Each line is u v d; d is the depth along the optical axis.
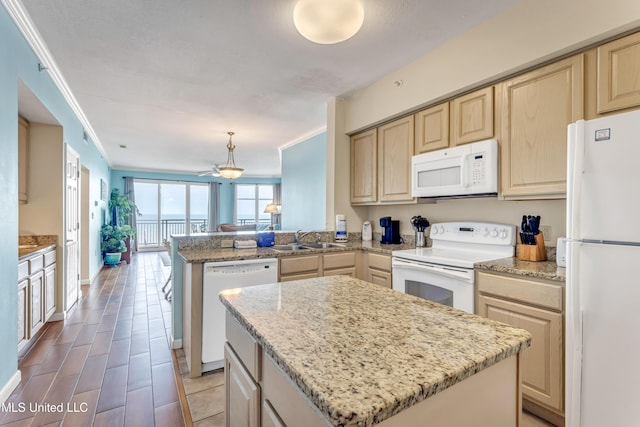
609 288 1.26
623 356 1.23
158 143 5.48
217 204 9.65
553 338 1.59
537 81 1.87
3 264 1.85
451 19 2.04
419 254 2.35
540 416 1.71
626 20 1.49
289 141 5.29
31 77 2.26
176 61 2.56
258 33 2.17
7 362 1.91
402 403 0.55
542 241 2.02
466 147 2.20
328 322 0.91
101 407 1.81
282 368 0.68
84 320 3.22
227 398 1.16
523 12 1.88
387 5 1.89
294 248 2.94
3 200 1.85
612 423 1.27
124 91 3.16
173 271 2.61
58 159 3.17
